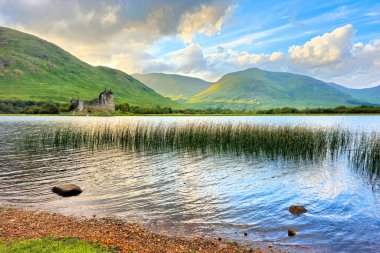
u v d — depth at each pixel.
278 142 28.28
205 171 21.70
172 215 12.80
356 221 12.29
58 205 13.98
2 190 16.44
